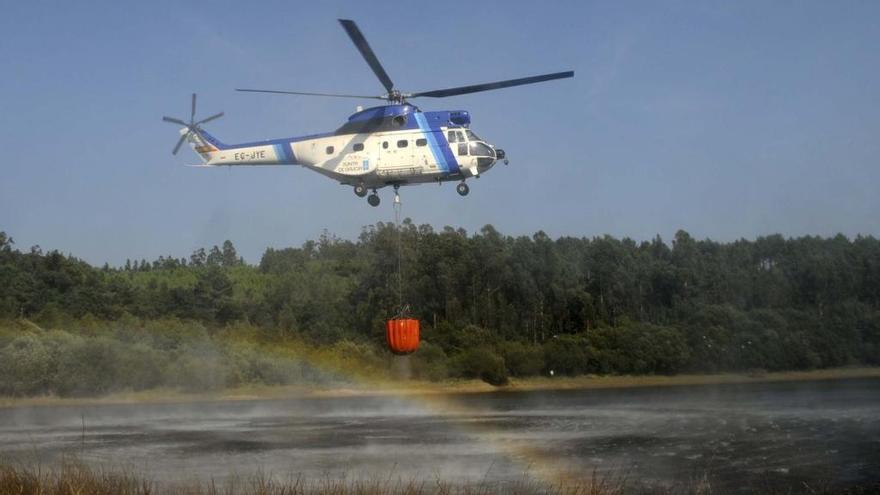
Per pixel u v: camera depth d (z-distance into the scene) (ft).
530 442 100.63
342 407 150.00
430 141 78.23
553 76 72.79
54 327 183.52
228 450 95.20
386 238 231.91
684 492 71.97
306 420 126.31
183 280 306.35
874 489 73.77
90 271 236.02
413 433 109.60
